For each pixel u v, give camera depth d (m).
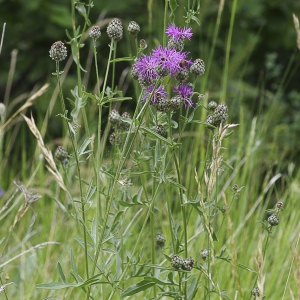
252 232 7.18
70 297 5.55
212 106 4.32
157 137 3.90
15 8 12.10
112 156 4.61
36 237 7.43
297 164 10.11
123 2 11.62
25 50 12.38
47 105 11.27
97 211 4.04
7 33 12.08
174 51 3.98
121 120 4.26
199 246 6.55
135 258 5.91
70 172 7.20
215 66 10.59
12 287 6.37
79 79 4.39
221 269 6.37
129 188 4.29
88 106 8.55
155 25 11.06
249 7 12.25
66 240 6.99
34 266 6.45
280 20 12.77
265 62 12.95
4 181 8.80
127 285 5.84
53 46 4.02
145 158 4.13
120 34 4.21
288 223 7.48
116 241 4.35
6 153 8.66
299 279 3.54
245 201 7.21
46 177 8.34
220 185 7.71
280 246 7.01
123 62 11.77
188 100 4.08
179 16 9.05
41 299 5.96
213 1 11.83
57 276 6.09
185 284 4.06
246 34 12.04
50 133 11.24
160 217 6.80
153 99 3.95
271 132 10.61
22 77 12.49
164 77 4.00
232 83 11.12
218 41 11.70
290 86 13.60
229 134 4.00
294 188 7.92
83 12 4.46
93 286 4.80
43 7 11.70
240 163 7.54
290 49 13.22
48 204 8.12
